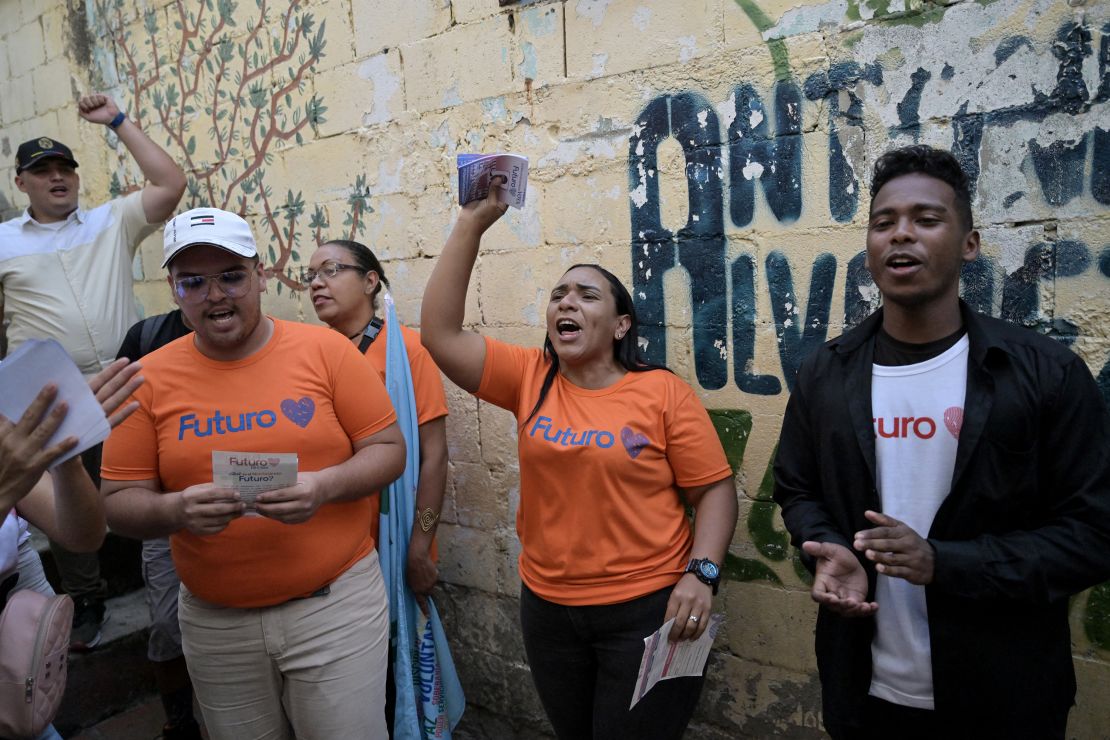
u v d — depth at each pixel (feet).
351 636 6.51
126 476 6.05
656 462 6.31
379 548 7.93
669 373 6.66
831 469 5.24
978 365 4.73
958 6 6.15
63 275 10.89
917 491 4.95
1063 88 5.84
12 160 15.57
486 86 8.88
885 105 6.55
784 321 7.25
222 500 5.51
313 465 6.21
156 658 9.11
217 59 11.59
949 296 4.89
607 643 6.32
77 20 13.50
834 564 4.91
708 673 8.09
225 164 11.85
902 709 5.15
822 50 6.77
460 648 10.11
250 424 6.03
